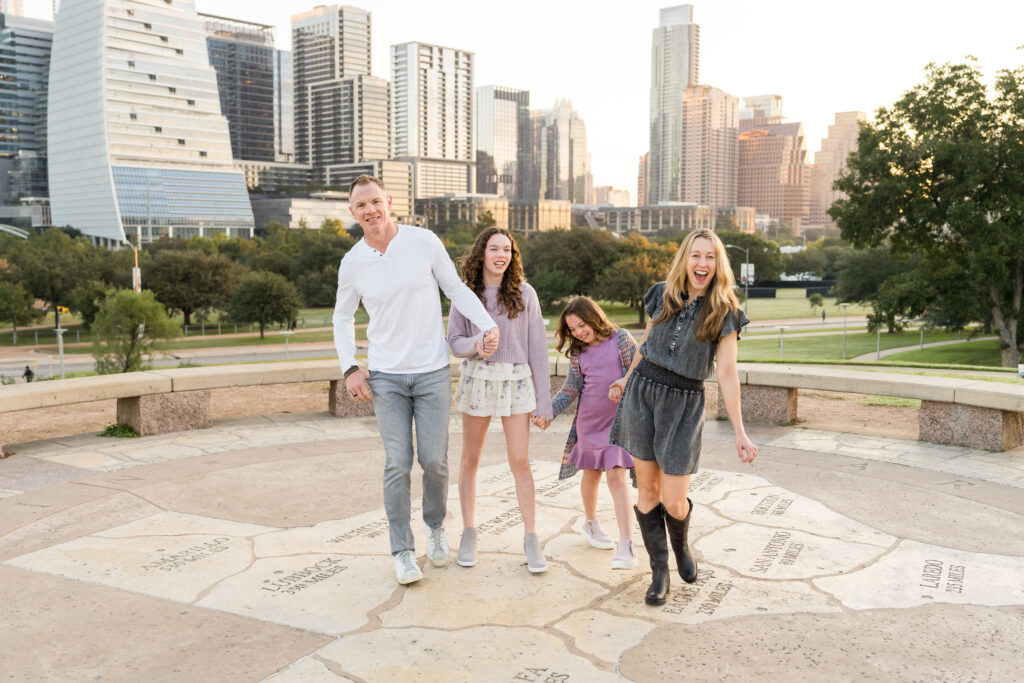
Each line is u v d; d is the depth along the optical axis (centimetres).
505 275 411
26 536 473
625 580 404
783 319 8856
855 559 435
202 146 19525
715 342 358
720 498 554
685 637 338
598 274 9150
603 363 424
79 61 18650
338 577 408
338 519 506
